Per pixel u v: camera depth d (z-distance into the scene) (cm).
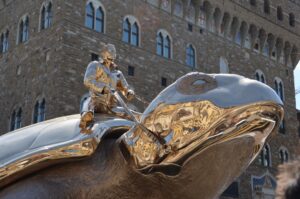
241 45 4744
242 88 312
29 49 3597
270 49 5075
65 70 3161
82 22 3381
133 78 3628
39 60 3419
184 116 324
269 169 4566
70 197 403
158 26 3966
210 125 314
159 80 3828
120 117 457
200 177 341
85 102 449
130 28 3731
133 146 362
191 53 4212
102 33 3491
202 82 328
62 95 3094
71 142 400
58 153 397
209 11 4412
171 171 344
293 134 5100
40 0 3622
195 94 324
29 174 412
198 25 4338
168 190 363
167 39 4028
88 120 414
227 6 4547
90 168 407
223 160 327
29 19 3719
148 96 3694
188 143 325
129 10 3756
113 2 3647
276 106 301
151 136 345
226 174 338
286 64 5284
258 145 328
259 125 307
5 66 3894
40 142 421
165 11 4062
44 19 3528
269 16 5031
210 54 4378
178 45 4094
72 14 3331
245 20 4731
